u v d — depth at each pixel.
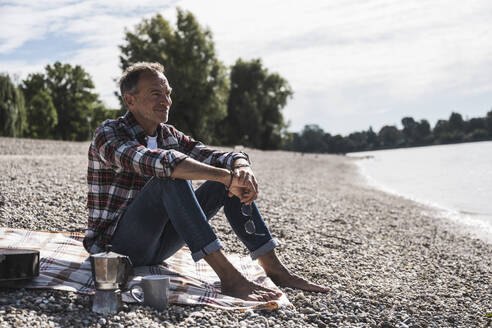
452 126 175.38
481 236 8.45
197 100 45.25
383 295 3.67
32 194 6.54
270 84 67.69
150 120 2.95
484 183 22.05
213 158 3.27
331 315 2.94
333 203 11.17
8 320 2.21
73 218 5.27
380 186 21.41
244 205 3.10
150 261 3.13
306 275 4.02
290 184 15.80
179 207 2.70
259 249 3.23
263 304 2.78
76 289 2.66
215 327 2.49
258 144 65.88
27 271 2.58
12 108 33.06
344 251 5.43
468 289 4.26
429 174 31.22
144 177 2.96
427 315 3.29
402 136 189.62
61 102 59.84
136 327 2.33
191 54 44.81
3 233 3.42
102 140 2.79
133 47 44.25
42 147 23.36
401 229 8.21
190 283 2.98
